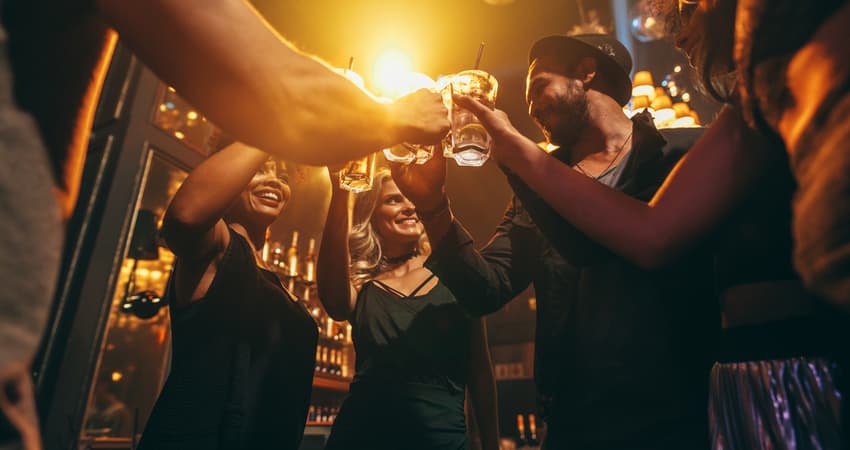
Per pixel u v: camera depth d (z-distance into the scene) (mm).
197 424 900
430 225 1115
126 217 3170
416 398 1366
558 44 1189
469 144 957
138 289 3486
